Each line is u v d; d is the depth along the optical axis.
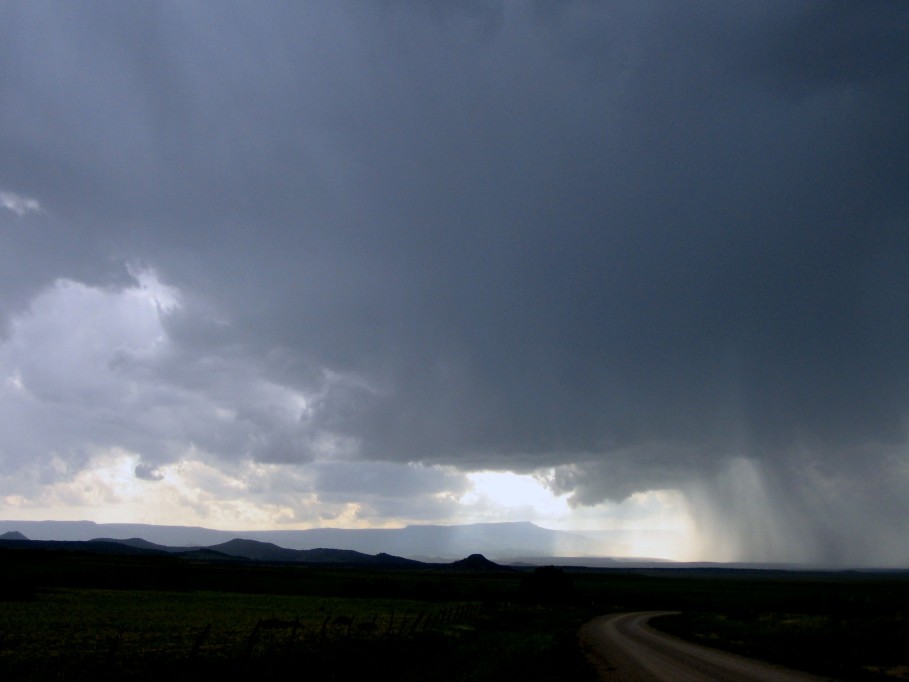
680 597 148.00
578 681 24.92
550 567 133.50
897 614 58.88
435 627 55.78
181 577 147.75
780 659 31.61
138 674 27.00
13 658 31.86
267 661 30.61
